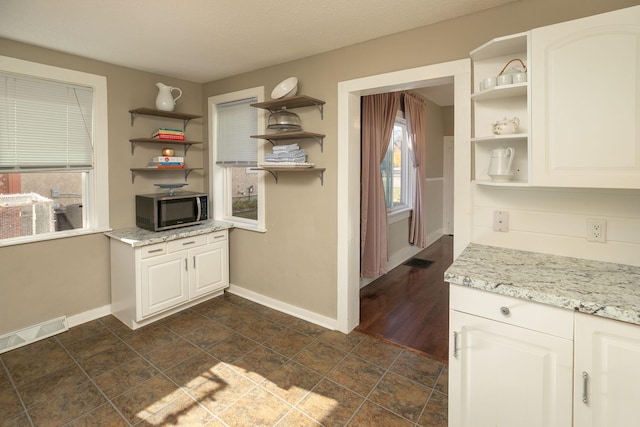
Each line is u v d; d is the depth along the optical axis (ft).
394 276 14.60
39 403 6.68
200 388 7.19
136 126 11.04
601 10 5.81
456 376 5.14
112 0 6.59
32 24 7.61
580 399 4.27
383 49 8.30
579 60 4.99
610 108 4.83
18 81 8.77
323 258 9.93
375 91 8.92
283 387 7.23
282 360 8.23
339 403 6.75
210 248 11.39
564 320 4.30
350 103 9.09
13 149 8.75
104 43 8.74
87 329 9.70
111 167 10.51
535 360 4.52
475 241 7.13
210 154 12.62
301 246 10.39
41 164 9.21
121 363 8.05
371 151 12.85
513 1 6.59
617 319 3.93
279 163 9.47
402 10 6.96
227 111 12.21
